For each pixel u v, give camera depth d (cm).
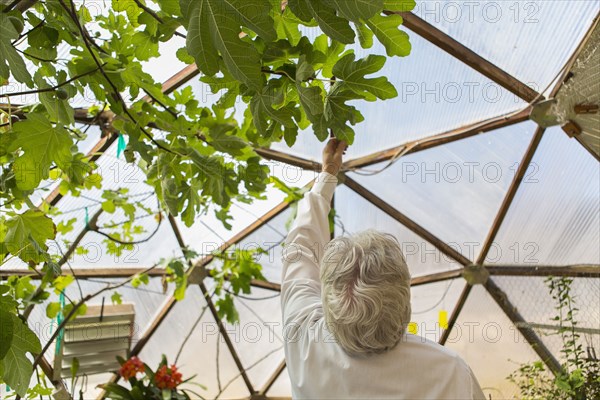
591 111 422
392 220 596
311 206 259
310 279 233
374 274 179
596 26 366
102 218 539
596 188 497
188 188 299
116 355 558
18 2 207
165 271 604
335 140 284
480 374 665
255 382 712
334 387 190
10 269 517
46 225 272
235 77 160
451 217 575
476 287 620
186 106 302
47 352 549
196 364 672
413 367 182
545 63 424
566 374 520
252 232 603
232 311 573
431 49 434
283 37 215
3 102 405
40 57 241
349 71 199
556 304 588
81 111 441
